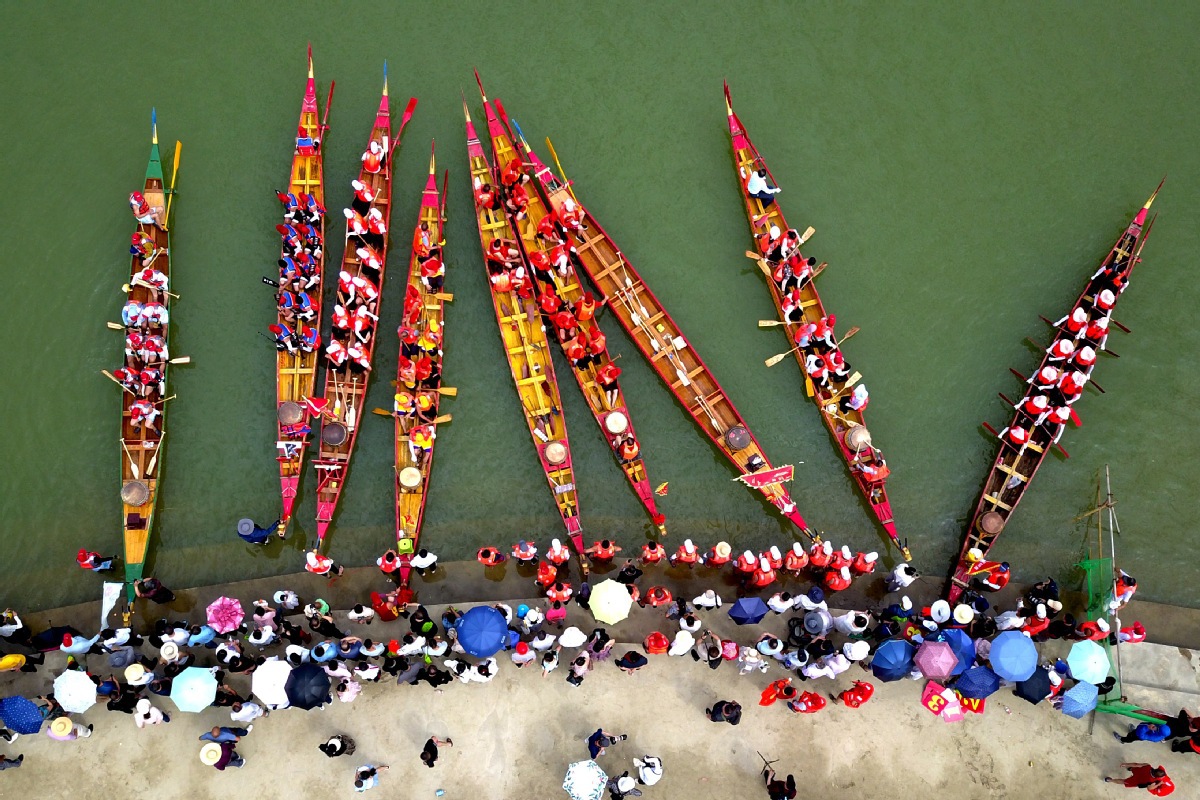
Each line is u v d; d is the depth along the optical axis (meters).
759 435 24.34
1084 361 23.25
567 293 23.86
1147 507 24.06
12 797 20.56
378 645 20.95
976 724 21.80
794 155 26.19
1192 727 20.45
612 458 23.73
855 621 21.03
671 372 23.91
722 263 25.30
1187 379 24.78
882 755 21.58
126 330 23.39
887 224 25.92
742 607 20.27
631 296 24.02
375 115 25.33
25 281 24.34
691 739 21.39
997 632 21.31
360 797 20.75
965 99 26.73
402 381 22.98
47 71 25.42
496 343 24.22
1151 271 25.34
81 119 25.22
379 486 23.27
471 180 24.58
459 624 19.67
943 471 24.31
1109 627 21.78
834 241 25.70
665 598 21.22
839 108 26.55
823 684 21.91
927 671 19.56
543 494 23.55
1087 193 26.23
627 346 24.44
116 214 24.77
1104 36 27.03
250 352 24.12
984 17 27.06
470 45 26.14
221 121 25.30
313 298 23.22
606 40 26.52
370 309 23.19
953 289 25.53
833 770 21.45
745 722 21.52
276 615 21.72
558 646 21.78
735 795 21.14
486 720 21.23
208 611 20.19
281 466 22.80
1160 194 26.11
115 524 23.06
